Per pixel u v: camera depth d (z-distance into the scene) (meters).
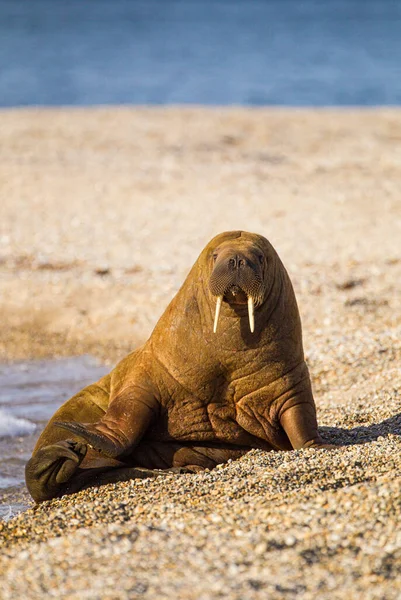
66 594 14.98
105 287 48.34
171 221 59.62
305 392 24.33
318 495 18.62
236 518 17.69
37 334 43.91
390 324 41.25
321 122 95.50
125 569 15.66
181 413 24.12
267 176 71.75
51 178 69.50
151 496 20.91
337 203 64.06
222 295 22.22
